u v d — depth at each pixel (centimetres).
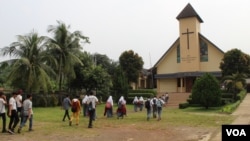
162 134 1473
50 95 3691
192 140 1305
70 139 1330
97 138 1356
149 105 2139
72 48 4062
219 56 5106
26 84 3362
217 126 1764
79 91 4272
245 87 4791
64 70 3922
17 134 1452
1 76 4134
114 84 4247
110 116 2327
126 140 1309
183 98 4391
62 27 3991
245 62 4506
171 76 5316
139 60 6178
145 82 6938
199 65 5191
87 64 4194
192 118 2261
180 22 5291
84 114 2292
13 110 1473
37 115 2438
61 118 2200
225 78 4081
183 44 5244
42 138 1351
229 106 2975
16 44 3425
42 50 3525
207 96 3212
